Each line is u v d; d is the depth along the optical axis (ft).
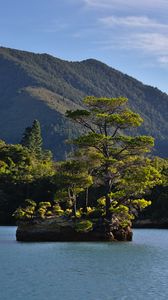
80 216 245.04
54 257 176.14
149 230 379.55
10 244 227.20
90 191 424.87
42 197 452.35
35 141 622.95
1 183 462.19
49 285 121.08
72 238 239.30
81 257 176.55
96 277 132.98
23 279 129.59
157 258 174.09
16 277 132.87
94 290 115.24
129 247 212.64
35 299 105.40
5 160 515.91
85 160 241.96
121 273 139.74
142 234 317.42
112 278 131.23
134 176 233.14
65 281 126.62
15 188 458.91
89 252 192.13
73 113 246.47
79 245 220.23
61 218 247.09
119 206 236.22
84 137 239.71
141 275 136.26
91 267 151.64
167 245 224.33
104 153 245.24
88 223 230.68
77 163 241.14
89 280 128.26
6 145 541.34
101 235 238.68
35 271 143.54
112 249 203.31
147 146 242.17
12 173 470.80
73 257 176.55
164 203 419.33
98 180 247.50
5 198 453.58
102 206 254.06
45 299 105.50
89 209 249.96
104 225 239.50
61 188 253.03
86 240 239.71
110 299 105.60
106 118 242.78
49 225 241.55
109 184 243.19
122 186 240.12
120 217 243.40
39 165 487.61
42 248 207.51
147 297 107.55
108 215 241.76
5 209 451.94
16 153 522.47
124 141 239.91
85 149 246.27
